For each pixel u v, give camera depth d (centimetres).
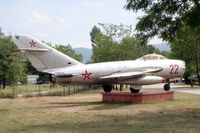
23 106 2061
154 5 1446
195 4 1392
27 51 2186
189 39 4509
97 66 2336
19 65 6162
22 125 1235
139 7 1466
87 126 1145
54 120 1352
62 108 1881
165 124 1143
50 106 2027
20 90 3928
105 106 1898
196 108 1655
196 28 1469
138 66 2397
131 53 4894
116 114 1489
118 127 1095
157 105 1836
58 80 2255
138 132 975
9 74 6009
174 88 4275
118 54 4938
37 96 3069
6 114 1630
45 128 1120
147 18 1455
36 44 2214
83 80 2303
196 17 1354
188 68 4894
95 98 2588
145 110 1616
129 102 2031
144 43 1532
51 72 2244
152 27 1473
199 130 991
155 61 2478
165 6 1408
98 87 4444
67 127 1133
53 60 2256
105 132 992
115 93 2134
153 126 1101
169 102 2006
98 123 1214
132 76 2272
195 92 3147
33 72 8031
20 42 2192
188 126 1079
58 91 3241
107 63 2384
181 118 1295
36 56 2222
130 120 1273
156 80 2269
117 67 2358
